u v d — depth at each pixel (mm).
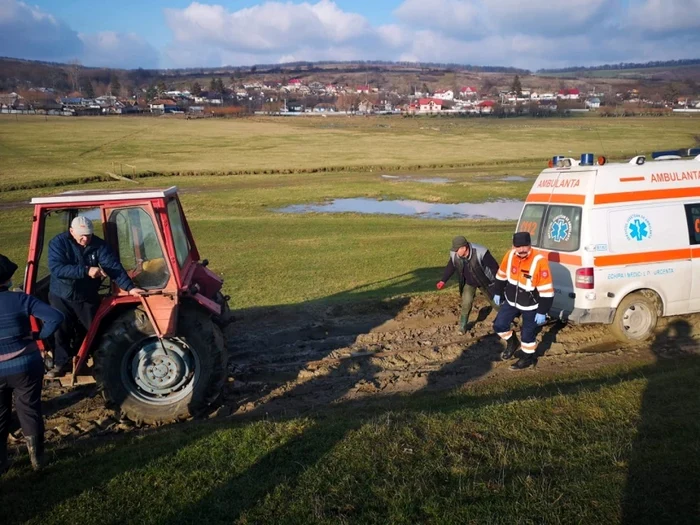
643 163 8297
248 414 6336
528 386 6758
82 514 4055
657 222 8227
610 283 8031
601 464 4281
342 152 59188
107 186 35938
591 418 5109
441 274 13688
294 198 31453
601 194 7992
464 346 8312
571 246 8164
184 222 7586
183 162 49406
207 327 6219
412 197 31500
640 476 4098
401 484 4074
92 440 5844
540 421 5031
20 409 4871
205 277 7609
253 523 3783
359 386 7031
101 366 6020
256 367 7656
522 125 100750
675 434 4727
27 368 4809
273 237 19875
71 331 6137
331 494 4023
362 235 20078
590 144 63438
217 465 4551
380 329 9234
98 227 7480
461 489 3967
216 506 3998
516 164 48719
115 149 61031
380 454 4512
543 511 3721
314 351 8250
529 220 8930
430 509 3775
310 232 20891
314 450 4648
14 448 5613
